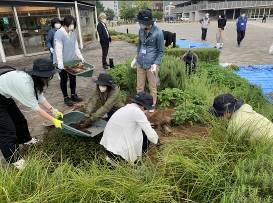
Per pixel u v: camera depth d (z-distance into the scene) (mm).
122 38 23000
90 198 2668
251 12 68188
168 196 2691
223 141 3357
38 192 2586
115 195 2637
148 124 3367
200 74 7523
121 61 12109
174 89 5984
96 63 11680
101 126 4180
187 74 6949
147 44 5297
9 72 3316
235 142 3291
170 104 5727
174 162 3029
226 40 19484
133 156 3479
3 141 3471
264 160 2857
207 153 3209
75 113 4324
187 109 4926
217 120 3578
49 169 3133
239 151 3230
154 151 3773
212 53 10578
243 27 15461
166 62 6801
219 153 3033
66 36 5730
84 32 20047
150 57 5340
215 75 7602
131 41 20141
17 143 3717
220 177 2857
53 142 3924
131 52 14891
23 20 13617
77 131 3676
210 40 20453
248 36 22250
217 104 3494
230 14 75375
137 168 3154
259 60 11820
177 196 2848
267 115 4617
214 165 2906
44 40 14844
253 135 3246
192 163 2982
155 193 2664
